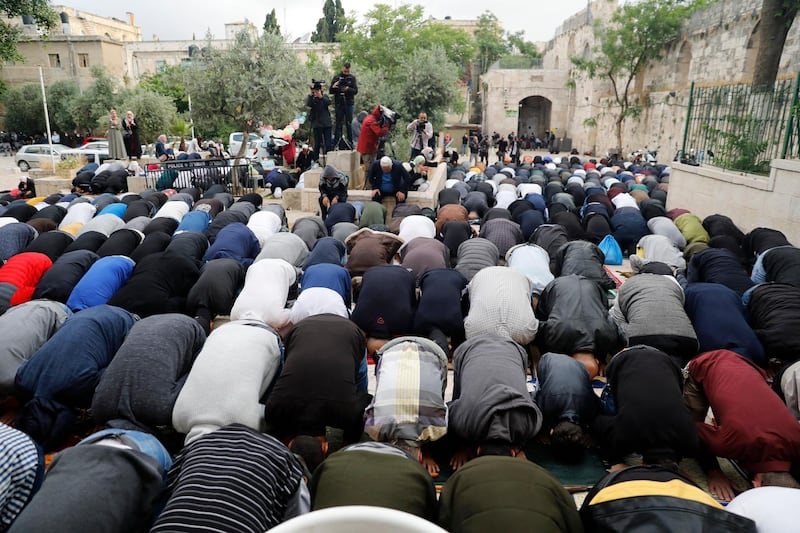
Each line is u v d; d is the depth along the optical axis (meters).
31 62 37.06
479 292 4.96
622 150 30.52
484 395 3.52
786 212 8.00
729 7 20.16
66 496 2.37
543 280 5.97
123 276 5.66
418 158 12.55
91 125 32.31
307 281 5.46
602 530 2.39
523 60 41.09
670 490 2.45
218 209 9.23
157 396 3.44
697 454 3.33
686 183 11.12
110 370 3.55
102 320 4.06
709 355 3.88
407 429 3.45
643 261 7.20
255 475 2.50
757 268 6.34
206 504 2.32
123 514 2.45
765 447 3.20
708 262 6.35
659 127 26.08
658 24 24.48
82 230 7.64
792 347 4.43
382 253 6.58
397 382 3.62
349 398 3.48
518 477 2.48
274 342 3.90
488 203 11.02
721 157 10.49
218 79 14.09
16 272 5.66
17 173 23.72
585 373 4.01
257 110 14.34
